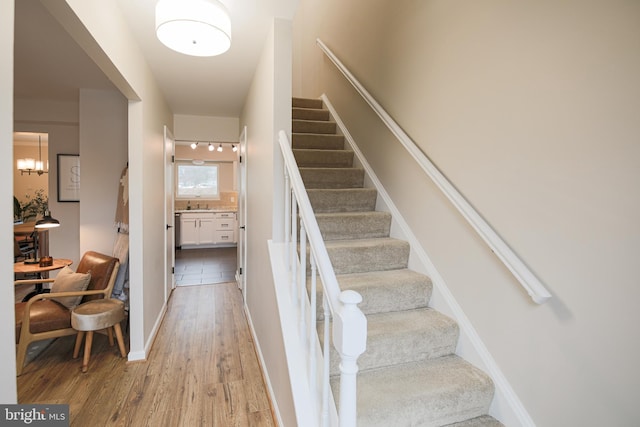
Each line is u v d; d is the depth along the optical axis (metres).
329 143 3.31
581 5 1.16
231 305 3.87
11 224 0.82
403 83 2.33
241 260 4.36
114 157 3.55
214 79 3.07
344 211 2.62
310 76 4.59
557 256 1.26
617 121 1.06
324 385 1.24
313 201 2.52
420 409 1.42
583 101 1.16
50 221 3.11
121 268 3.09
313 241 1.35
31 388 2.22
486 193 1.60
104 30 1.65
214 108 4.15
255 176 2.84
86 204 3.52
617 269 1.07
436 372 1.62
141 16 1.98
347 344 1.00
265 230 2.34
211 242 7.65
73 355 2.64
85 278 2.74
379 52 2.67
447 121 1.88
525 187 1.39
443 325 1.76
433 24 2.00
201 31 1.65
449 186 1.78
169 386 2.26
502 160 1.51
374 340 1.62
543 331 1.33
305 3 4.82
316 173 2.78
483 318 1.64
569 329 1.23
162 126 3.48
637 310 1.03
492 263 1.58
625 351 1.06
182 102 3.87
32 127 3.88
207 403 2.09
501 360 1.54
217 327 3.25
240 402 2.11
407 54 2.28
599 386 1.13
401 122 2.37
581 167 1.17
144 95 2.56
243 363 2.58
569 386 1.23
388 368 1.65
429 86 2.04
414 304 1.98
